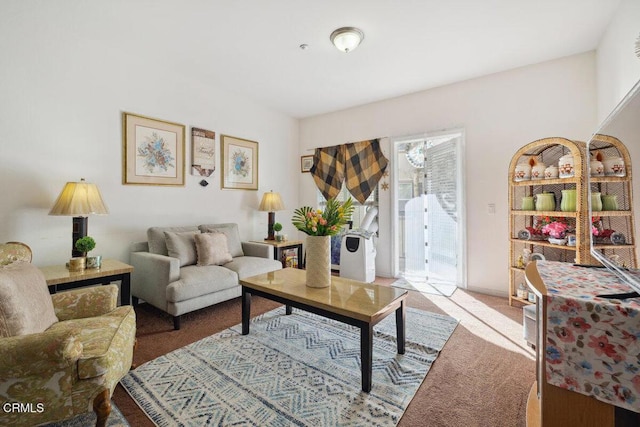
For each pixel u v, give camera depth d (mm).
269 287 2117
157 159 3066
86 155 2574
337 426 1344
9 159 2186
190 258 2877
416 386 1637
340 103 4160
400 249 4051
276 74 3262
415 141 3826
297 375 1741
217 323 2506
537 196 2736
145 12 2201
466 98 3365
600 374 881
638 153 1038
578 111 2766
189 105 3350
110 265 2270
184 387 1625
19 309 1256
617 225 1211
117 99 2764
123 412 1434
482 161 3273
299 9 2154
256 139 4172
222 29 2414
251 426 1344
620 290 1026
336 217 2148
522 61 2928
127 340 1512
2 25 2135
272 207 3928
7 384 1088
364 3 2088
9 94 2174
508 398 1536
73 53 2480
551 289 1043
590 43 2594
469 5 2102
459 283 3480
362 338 1607
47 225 2375
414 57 2855
